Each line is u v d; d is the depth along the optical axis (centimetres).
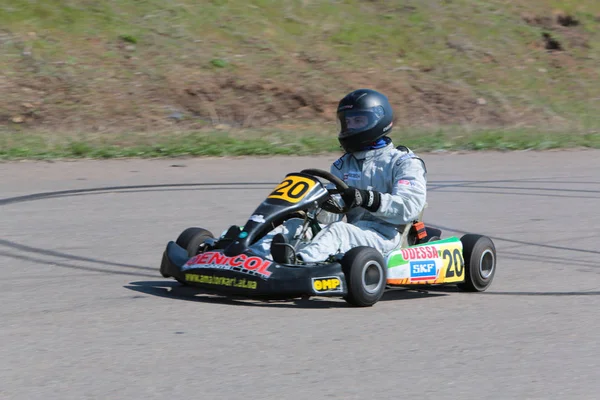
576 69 6347
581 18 6938
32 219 2431
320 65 5466
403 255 1612
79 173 3272
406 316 1505
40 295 1608
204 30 5434
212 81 4988
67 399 1038
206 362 1194
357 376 1150
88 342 1284
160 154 3769
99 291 1652
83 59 4875
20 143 3750
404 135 4566
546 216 2725
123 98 4662
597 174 3678
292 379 1130
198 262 1557
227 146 3928
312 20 5922
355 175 1719
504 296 1712
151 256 2028
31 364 1172
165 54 5109
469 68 5959
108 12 5284
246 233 1546
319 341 1316
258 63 5281
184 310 1498
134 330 1356
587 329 1438
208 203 2756
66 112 4444
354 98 1689
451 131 4791
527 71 6153
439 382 1136
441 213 2748
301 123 4891
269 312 1498
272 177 3312
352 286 1507
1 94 4441
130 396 1052
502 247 2269
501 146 4412
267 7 5881
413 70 5759
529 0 7006
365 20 6122
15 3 5094
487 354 1273
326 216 1734
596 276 1930
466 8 6631
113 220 2455
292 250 1509
